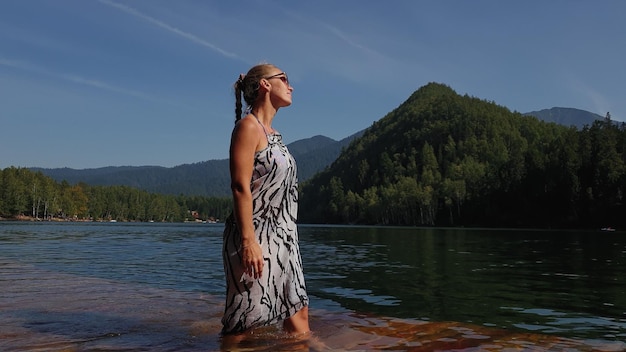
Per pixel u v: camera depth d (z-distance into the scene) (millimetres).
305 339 3145
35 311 4242
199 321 3836
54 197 122125
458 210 97688
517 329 3932
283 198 3184
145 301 4844
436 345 3115
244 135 3014
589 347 3156
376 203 121938
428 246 18516
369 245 19328
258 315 3062
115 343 3096
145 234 33625
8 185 110312
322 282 7160
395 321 3945
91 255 12539
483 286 6734
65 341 3158
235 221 3084
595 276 8047
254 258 2943
